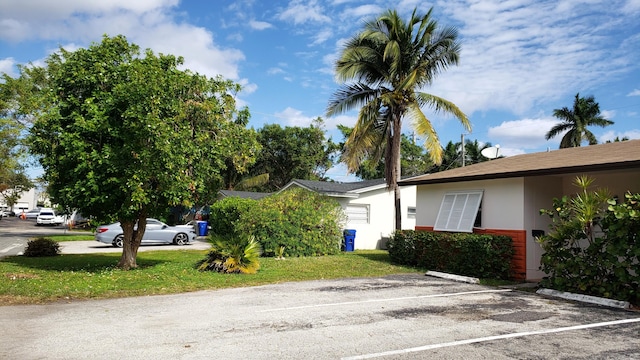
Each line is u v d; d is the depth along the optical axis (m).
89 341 5.49
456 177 13.06
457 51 18.25
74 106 12.04
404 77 18.44
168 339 5.62
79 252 18.72
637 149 10.73
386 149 18.91
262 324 6.46
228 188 39.97
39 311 7.22
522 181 11.51
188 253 18.25
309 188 22.22
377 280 11.15
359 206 22.33
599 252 8.62
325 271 12.78
